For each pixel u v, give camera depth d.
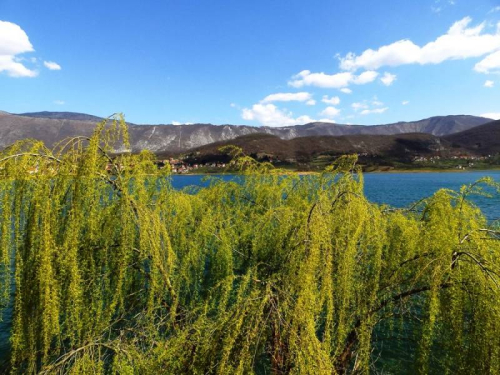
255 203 9.00
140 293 6.78
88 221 5.30
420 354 5.40
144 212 5.76
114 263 5.82
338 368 6.55
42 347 5.25
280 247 6.64
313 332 4.13
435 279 4.94
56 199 5.02
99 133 5.34
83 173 5.03
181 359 4.76
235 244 8.16
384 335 9.90
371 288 6.02
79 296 5.23
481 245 5.07
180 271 6.85
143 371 4.77
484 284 4.62
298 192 8.29
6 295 5.17
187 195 8.51
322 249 4.97
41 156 5.04
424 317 5.45
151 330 5.72
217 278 7.41
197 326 5.01
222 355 4.34
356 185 6.32
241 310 4.55
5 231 4.86
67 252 5.03
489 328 4.53
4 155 5.08
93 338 5.10
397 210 7.37
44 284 4.71
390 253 6.51
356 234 5.43
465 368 4.87
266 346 5.59
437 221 5.86
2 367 6.40
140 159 6.50
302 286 4.51
